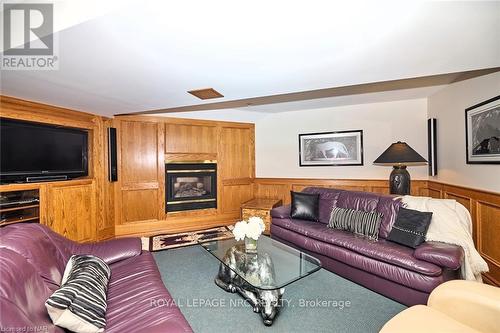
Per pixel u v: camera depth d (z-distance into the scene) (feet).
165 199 14.06
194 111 14.53
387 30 4.61
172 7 3.83
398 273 6.89
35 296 3.79
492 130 7.70
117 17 4.08
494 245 7.68
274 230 11.57
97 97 9.12
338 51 5.52
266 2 3.76
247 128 16.43
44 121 9.96
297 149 15.92
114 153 12.54
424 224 7.63
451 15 4.14
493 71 7.73
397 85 10.57
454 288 4.47
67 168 10.89
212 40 4.96
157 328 3.83
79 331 3.86
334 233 9.22
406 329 3.82
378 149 13.93
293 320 6.19
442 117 11.13
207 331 5.78
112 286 5.41
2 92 8.21
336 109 14.84
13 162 8.94
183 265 9.52
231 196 15.93
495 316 3.99
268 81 7.55
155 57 5.70
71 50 5.23
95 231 11.80
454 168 10.09
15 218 8.86
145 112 13.20
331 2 3.81
